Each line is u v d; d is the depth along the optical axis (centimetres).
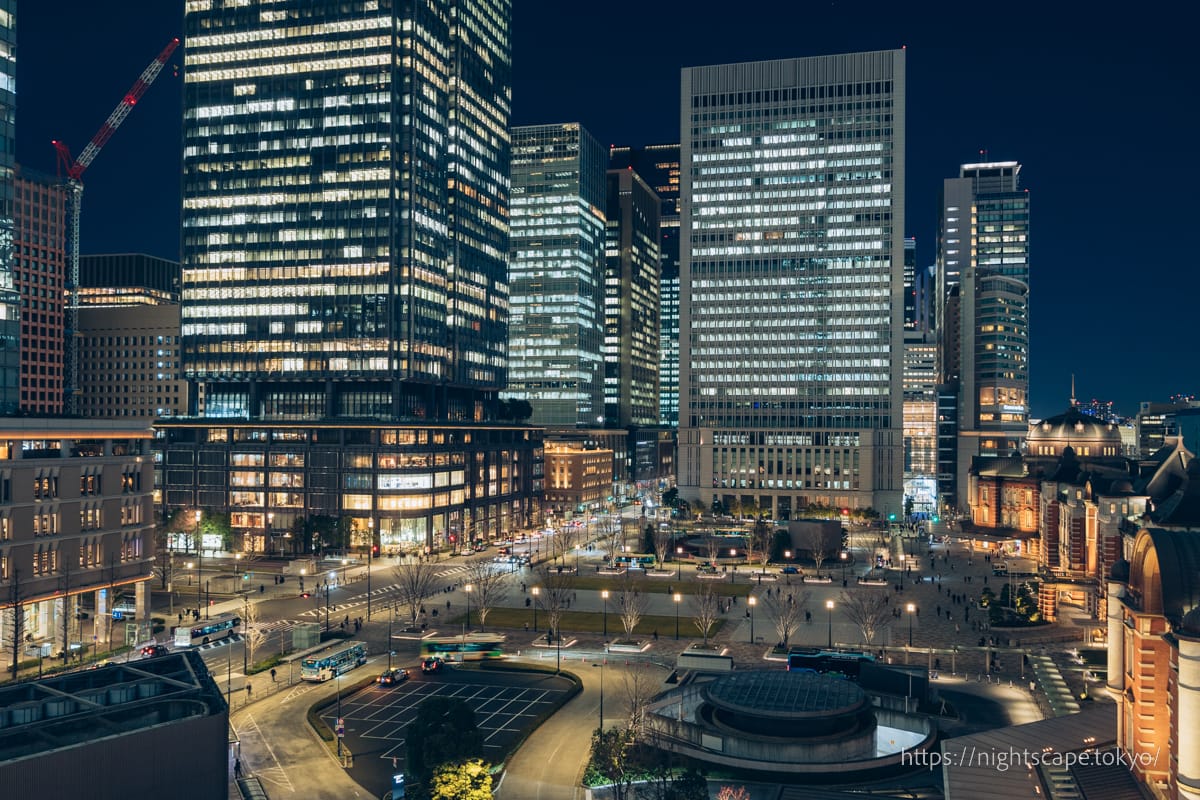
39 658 12200
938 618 15312
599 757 8531
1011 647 13362
